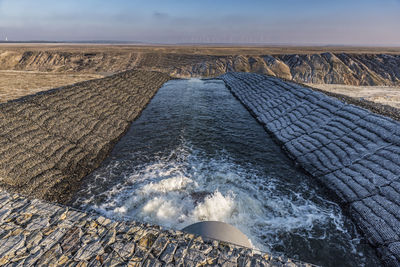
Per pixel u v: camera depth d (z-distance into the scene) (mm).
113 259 5863
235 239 6582
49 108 15578
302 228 8898
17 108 13977
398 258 7246
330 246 8141
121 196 10477
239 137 16922
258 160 13773
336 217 9430
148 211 9602
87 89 21172
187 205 9953
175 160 13570
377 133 12016
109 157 13992
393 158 10195
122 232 6730
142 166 12938
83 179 11711
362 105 17594
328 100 17250
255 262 5906
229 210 9703
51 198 10016
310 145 13984
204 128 18359
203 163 13289
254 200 10352
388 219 8320
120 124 18297
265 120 19656
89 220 7152
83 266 5664
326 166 12078
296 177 12117
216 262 5852
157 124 19172
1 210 7406
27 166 10812
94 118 17312
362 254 7852
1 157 10531
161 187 10984
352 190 10133
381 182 9602
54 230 6719
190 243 6367
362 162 11047
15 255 5871
